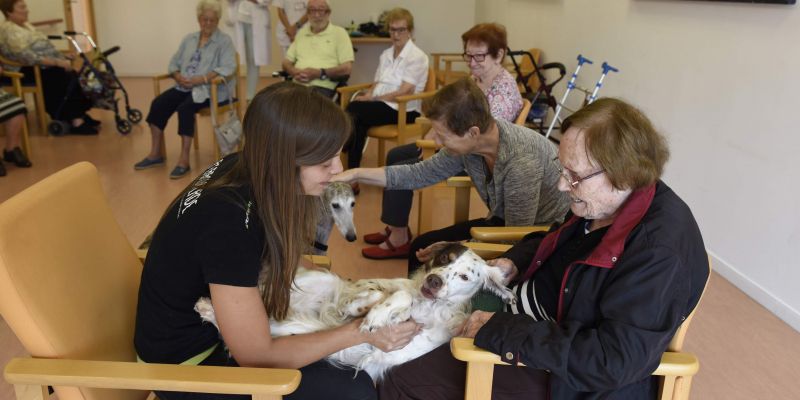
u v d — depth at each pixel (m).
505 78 3.31
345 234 2.49
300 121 1.22
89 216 1.47
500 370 1.45
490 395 1.36
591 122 1.30
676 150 3.40
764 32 2.69
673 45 3.40
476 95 2.04
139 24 8.78
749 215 2.82
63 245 1.35
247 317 1.27
